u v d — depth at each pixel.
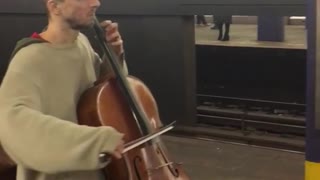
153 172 1.57
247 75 6.72
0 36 5.73
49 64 1.35
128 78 1.75
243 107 5.34
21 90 1.29
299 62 6.44
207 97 5.58
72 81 1.41
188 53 4.74
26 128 1.24
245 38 8.59
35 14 5.39
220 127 4.99
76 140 1.23
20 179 1.35
